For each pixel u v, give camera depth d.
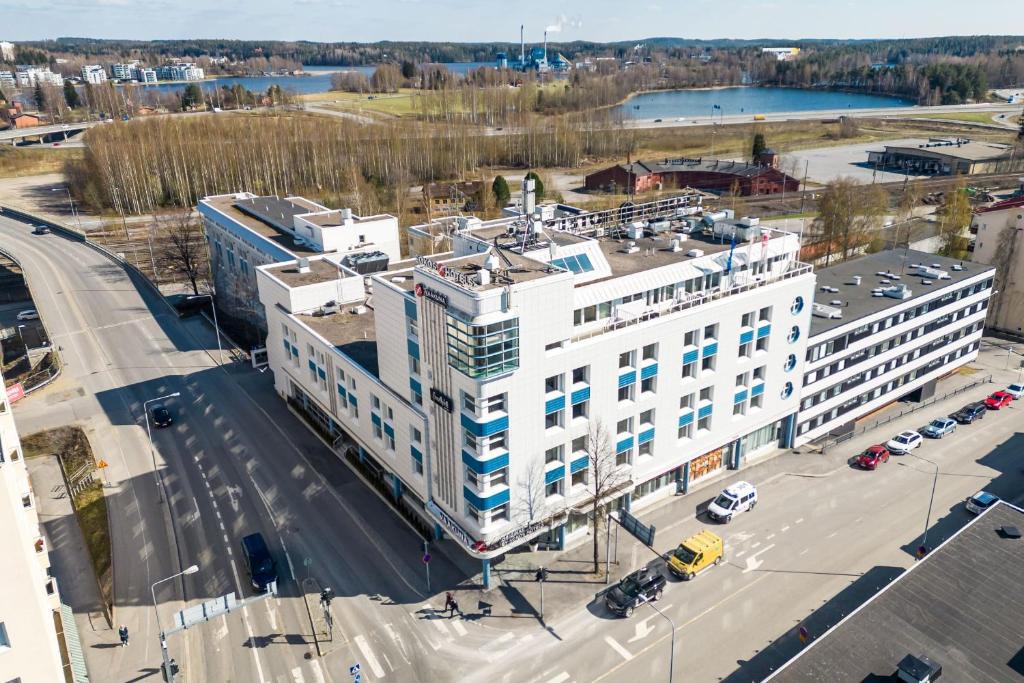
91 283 127.81
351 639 50.03
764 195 188.88
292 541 60.03
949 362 88.88
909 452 73.81
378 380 60.97
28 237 159.25
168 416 78.75
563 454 55.00
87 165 197.38
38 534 49.91
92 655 48.75
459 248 65.56
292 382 80.62
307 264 80.69
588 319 58.06
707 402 64.81
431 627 51.12
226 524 62.31
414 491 59.25
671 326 58.75
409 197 192.00
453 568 57.00
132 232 162.38
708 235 73.62
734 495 63.50
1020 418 81.19
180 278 129.38
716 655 48.41
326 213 103.19
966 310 87.88
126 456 72.88
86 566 57.97
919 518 62.97
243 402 84.12
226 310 113.38
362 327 73.06
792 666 41.34
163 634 43.00
